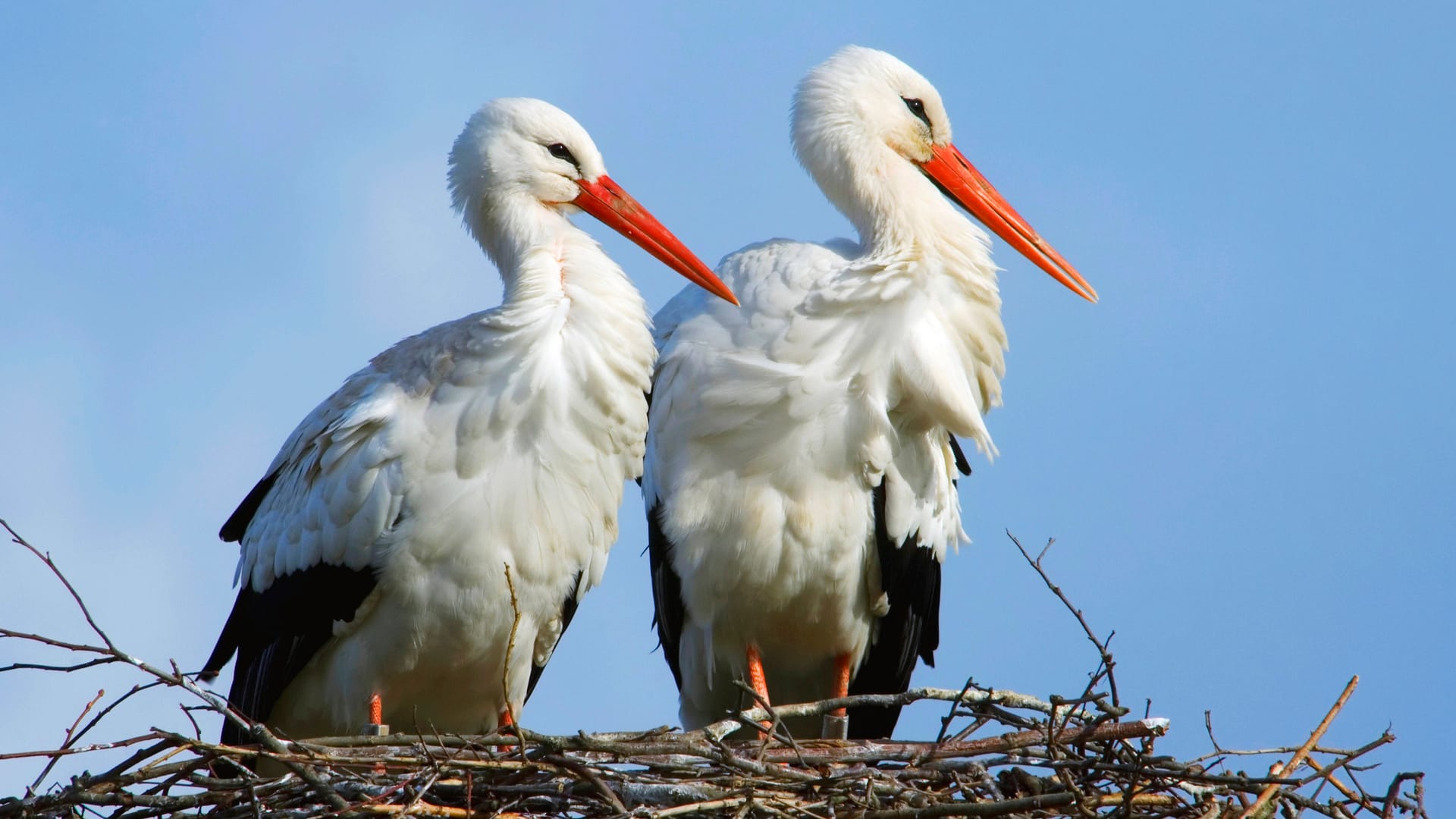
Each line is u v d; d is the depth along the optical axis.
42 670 9.47
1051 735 10.34
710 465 12.80
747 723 10.50
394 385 11.73
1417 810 10.18
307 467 11.95
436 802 10.16
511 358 11.58
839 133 14.17
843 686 13.23
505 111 13.34
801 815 10.12
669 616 13.27
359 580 11.60
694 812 10.01
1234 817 10.16
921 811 9.98
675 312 13.55
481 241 13.41
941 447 13.53
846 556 12.86
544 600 11.82
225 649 12.69
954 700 10.81
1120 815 9.95
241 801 10.20
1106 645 10.51
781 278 12.95
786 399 12.64
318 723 12.26
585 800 10.09
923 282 13.02
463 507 11.46
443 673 11.82
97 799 9.67
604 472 12.00
